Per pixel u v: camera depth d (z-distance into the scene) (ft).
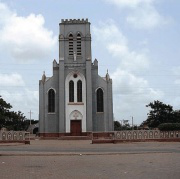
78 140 211.82
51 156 89.45
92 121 235.61
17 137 165.89
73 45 242.37
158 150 107.76
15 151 107.76
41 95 238.89
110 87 239.71
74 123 235.40
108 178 51.29
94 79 240.94
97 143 163.12
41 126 236.43
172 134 168.55
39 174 55.47
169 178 50.31
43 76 243.19
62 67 237.86
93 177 52.29
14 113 298.97
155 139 166.91
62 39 241.35
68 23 244.83
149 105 291.17
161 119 284.00
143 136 166.91
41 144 158.92
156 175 53.47
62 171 59.16
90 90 235.81
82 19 245.24
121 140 163.84
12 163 71.87
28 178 51.26
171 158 80.12
